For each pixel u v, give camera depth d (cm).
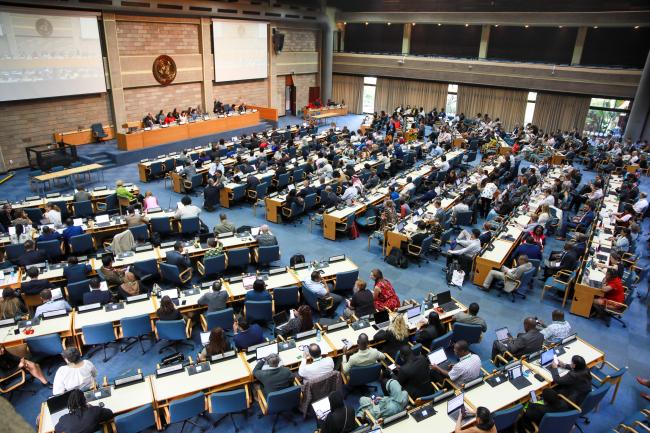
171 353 771
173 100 2272
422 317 768
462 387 595
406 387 607
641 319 937
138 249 966
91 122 1953
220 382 596
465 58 2762
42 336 670
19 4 1611
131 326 720
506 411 542
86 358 754
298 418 645
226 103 2569
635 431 555
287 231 1315
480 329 735
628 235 1101
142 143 1920
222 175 1465
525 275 946
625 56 2369
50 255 1012
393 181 1532
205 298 777
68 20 1752
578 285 919
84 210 1240
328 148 1847
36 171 1548
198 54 2322
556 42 2552
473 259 1043
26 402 664
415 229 1148
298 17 2798
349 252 1191
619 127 2388
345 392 695
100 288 808
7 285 836
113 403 554
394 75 3006
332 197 1354
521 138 2266
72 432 486
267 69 2759
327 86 3203
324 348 674
